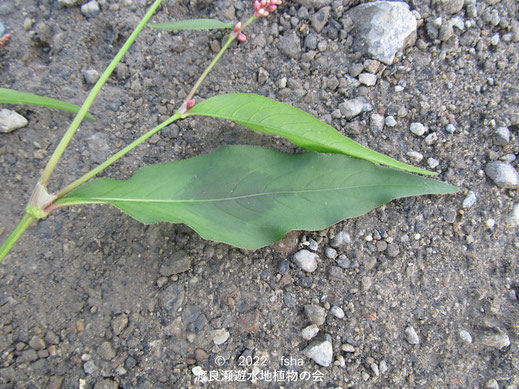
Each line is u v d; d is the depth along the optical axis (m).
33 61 0.13
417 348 0.11
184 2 0.13
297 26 0.13
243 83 0.13
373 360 0.11
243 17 0.13
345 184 0.11
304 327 0.11
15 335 0.11
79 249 0.11
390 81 0.13
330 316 0.11
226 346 0.11
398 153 0.12
